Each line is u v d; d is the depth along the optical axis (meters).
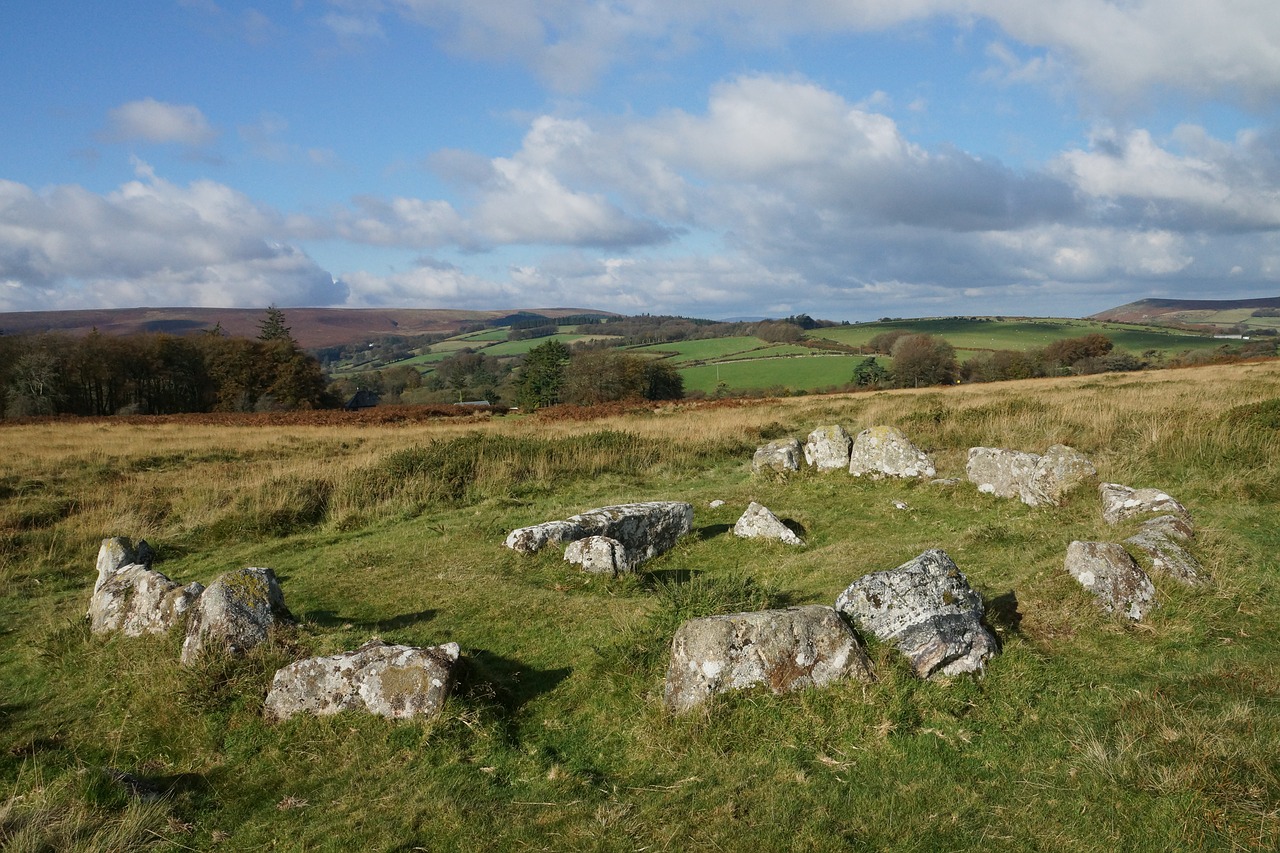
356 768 4.91
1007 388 32.91
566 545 10.05
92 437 26.67
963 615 5.64
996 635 5.93
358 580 9.49
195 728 5.53
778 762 4.64
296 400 65.88
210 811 4.59
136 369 61.78
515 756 4.96
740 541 10.82
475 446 17.42
